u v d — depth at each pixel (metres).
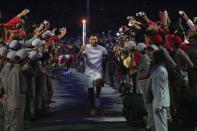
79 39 59.91
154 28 15.95
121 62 23.31
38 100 20.22
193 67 16.95
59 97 29.83
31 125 19.19
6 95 15.16
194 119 16.64
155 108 13.82
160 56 13.88
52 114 22.14
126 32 21.86
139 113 18.19
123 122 19.64
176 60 17.08
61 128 18.50
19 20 20.11
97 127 18.62
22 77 15.75
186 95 16.41
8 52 16.16
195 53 17.16
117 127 18.52
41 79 20.23
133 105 18.34
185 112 16.70
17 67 15.12
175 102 17.33
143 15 19.14
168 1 98.94
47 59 21.34
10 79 14.99
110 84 34.84
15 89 14.97
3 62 16.47
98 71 21.48
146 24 19.84
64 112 23.00
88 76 21.55
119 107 24.55
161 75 13.73
